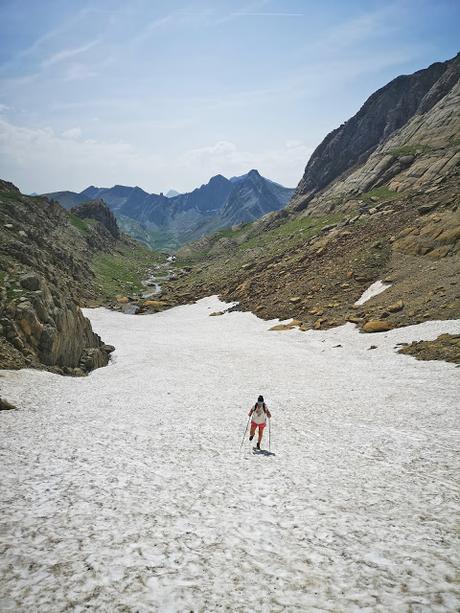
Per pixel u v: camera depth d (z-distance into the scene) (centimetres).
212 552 1023
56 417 2509
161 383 3778
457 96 14400
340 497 1372
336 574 920
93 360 4919
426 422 2261
